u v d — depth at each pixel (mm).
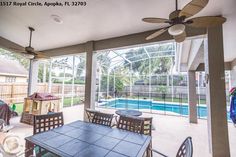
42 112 4102
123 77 9445
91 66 4023
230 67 6141
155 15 2650
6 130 1469
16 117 4895
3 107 3641
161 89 8555
